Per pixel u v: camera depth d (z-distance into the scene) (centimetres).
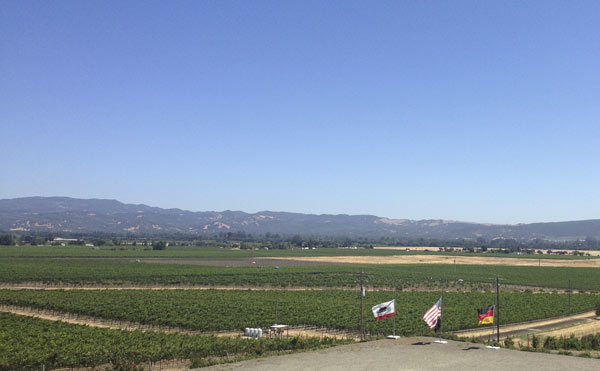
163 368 5741
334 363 5191
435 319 5919
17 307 10619
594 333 8319
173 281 15850
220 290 13688
